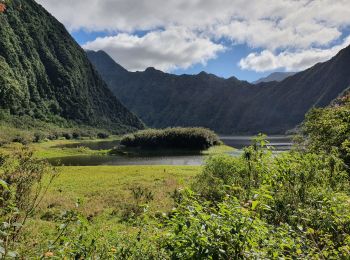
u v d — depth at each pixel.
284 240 5.11
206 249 3.89
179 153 113.56
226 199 4.96
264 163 7.68
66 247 4.70
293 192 7.38
